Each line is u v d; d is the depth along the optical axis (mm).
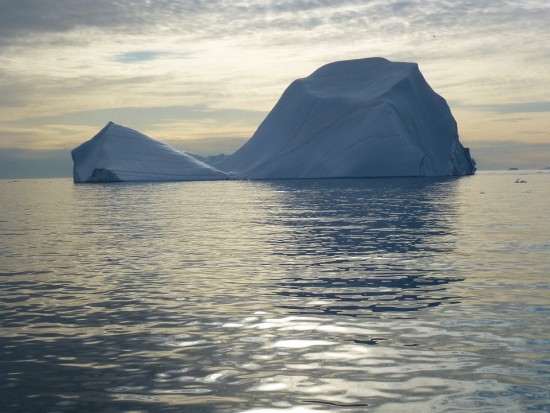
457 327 11180
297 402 7602
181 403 7609
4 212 54125
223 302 13766
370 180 157000
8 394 8000
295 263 19766
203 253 22859
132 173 182750
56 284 16594
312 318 12062
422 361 9172
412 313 12375
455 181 139625
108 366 9156
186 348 10078
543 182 126875
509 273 17344
